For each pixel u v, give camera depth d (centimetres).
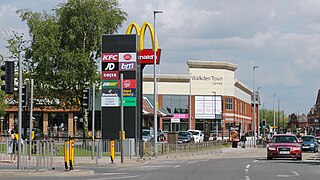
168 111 10112
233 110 11044
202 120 10450
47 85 5544
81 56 5375
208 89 10512
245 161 3588
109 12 5553
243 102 12888
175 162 3512
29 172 2353
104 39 4300
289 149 3709
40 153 2572
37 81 5488
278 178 2162
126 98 4241
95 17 5438
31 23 5528
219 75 10638
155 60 4503
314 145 5666
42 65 5441
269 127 11988
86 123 5675
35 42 5450
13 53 5584
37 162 2559
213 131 10238
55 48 5419
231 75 11000
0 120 7469
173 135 5600
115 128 4241
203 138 7794
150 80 10050
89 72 5481
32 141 2591
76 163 3253
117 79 4259
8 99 6059
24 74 5516
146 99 8975
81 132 7056
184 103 10269
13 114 7494
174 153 4625
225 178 2156
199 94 10444
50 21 5531
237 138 7150
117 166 3108
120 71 4259
